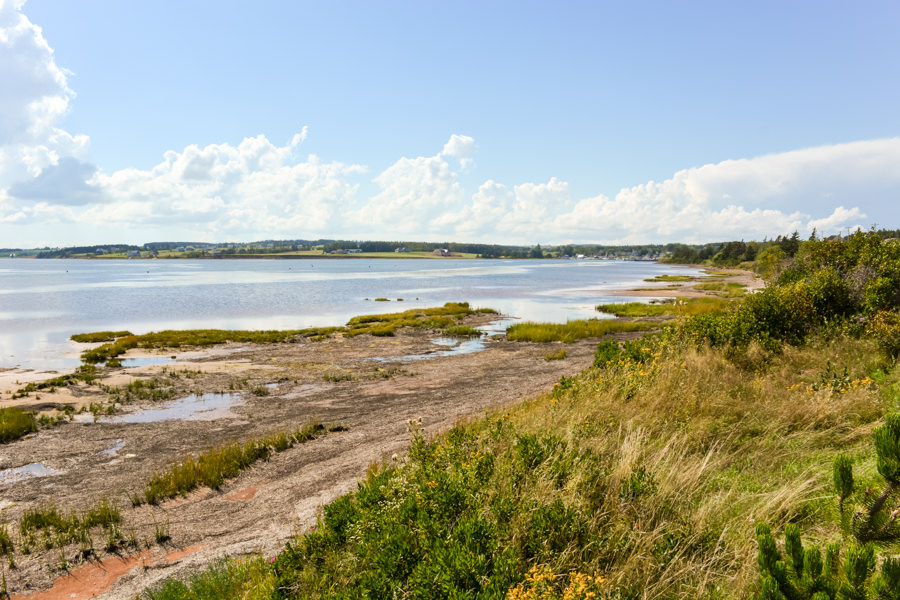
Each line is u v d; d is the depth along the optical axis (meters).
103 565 6.52
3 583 6.02
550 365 20.98
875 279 13.53
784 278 18.22
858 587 2.57
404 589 3.87
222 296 65.81
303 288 80.38
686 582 3.87
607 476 5.36
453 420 12.41
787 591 2.74
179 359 23.84
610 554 4.21
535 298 61.84
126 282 98.06
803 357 10.55
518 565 3.97
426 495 5.00
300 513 7.64
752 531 4.24
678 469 5.58
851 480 3.41
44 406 15.38
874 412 6.68
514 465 5.82
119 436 12.39
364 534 4.85
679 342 12.60
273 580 4.80
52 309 51.31
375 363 22.47
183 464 9.81
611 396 8.46
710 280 97.50
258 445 11.17
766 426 6.76
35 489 9.27
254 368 21.34
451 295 66.88
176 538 7.20
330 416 13.88
